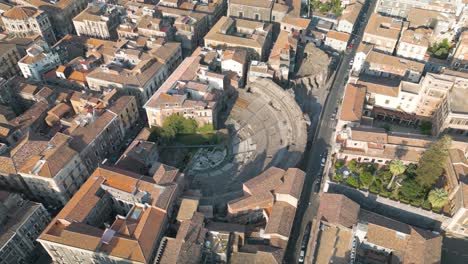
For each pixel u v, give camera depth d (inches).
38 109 6540.4
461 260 4744.1
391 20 7869.1
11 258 4692.4
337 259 4426.7
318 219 4795.8
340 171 5315.0
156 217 4722.0
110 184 5108.3
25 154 5457.7
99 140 5935.0
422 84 6107.3
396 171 4869.6
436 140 5349.4
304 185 5629.9
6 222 4739.2
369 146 5295.3
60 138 5561.0
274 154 6008.9
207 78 6781.5
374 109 6569.9
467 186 4694.9
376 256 4653.1
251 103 6958.7
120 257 4318.4
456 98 5787.4
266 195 4997.5
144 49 7819.9
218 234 4746.6
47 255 5073.8
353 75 6840.6
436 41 7775.6
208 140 6427.2
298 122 6318.9
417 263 4338.1
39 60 7229.3
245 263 4569.4
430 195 4827.8
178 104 6230.3
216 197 5403.5
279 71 7057.1
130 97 6599.4
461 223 4749.0
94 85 7027.6
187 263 4352.9
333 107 6884.8
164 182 5083.7
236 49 7504.9
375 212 5231.3
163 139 6382.9
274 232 4714.6
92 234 4517.7
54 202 5541.3
